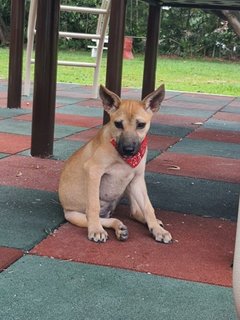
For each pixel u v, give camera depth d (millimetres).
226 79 14391
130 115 2998
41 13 4590
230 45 20219
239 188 4270
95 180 3059
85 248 2867
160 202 3789
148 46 7410
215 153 5527
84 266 2646
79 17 19484
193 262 2785
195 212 3629
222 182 4422
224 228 3352
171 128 6824
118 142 2988
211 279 2594
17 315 2166
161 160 5062
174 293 2426
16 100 7367
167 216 3512
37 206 3508
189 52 20344
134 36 20172
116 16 4980
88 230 3025
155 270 2654
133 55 19984
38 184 3990
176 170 4715
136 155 3066
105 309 2248
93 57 17078
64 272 2566
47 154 4840
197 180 4434
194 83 13055
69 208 3271
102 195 3217
